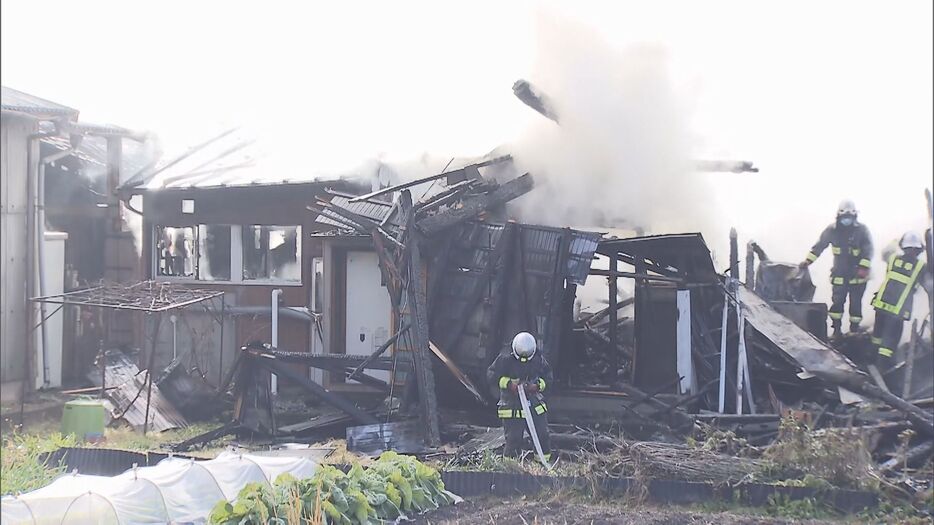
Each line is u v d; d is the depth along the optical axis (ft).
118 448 38.45
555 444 36.40
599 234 42.68
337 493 25.18
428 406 39.70
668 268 44.04
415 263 42.11
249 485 24.77
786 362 42.78
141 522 24.59
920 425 36.04
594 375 46.78
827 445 30.53
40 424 44.88
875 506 28.71
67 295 46.96
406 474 28.43
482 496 30.40
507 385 34.22
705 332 42.65
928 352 44.65
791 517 28.09
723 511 28.73
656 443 33.37
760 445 36.63
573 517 27.35
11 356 51.01
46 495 24.16
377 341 51.83
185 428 45.60
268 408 42.32
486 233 44.70
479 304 44.16
